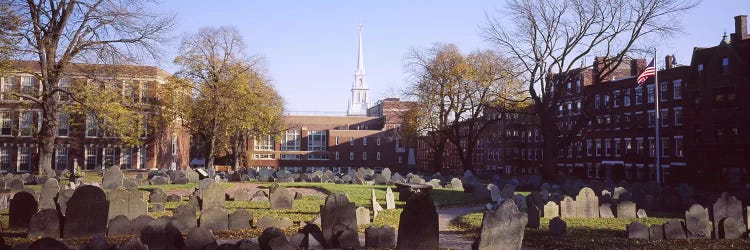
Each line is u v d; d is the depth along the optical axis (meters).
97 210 15.17
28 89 60.88
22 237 15.02
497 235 12.72
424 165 125.38
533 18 49.81
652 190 32.88
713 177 53.62
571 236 16.61
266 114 61.59
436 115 64.94
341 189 34.53
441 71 62.75
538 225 18.30
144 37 40.28
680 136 59.75
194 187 34.84
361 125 125.06
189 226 16.50
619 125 66.50
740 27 55.97
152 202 25.00
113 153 65.56
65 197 18.73
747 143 50.91
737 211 19.00
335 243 14.31
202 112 58.28
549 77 51.16
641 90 64.62
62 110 46.69
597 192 30.94
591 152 72.62
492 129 82.00
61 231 15.20
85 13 39.41
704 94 55.19
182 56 57.88
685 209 25.70
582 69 49.69
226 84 57.91
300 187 37.62
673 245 15.05
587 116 51.94
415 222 12.89
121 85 44.62
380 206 24.00
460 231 18.94
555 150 50.84
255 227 17.09
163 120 60.66
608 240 15.75
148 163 65.56
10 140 63.97
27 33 37.38
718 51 54.22
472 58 62.94
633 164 65.38
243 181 45.34
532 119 72.38
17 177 37.00
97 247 11.51
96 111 43.34
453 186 42.31
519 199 24.92
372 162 116.94
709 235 16.31
